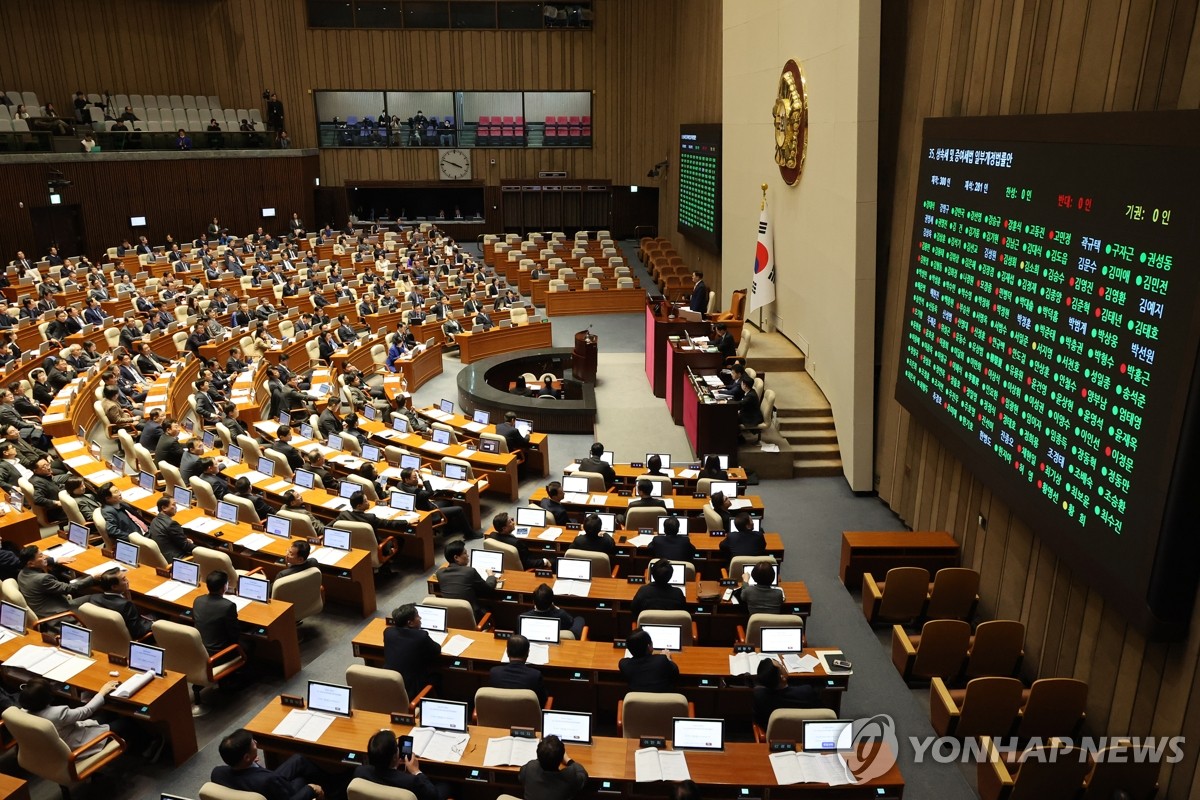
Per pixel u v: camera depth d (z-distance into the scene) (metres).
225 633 8.47
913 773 7.69
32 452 13.72
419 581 11.30
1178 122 5.97
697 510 11.48
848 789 6.21
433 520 11.86
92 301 21.94
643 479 11.28
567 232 40.56
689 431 15.79
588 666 7.82
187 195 33.03
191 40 36.19
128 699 7.27
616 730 8.26
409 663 7.69
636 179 39.38
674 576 9.28
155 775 7.48
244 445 13.69
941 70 10.98
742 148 21.62
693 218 28.88
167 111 34.56
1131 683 6.96
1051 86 8.23
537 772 5.86
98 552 9.97
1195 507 5.93
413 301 25.28
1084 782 6.56
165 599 8.99
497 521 9.91
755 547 9.92
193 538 10.86
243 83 37.03
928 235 10.73
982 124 9.13
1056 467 7.63
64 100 33.47
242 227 35.06
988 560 9.77
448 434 14.59
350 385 17.72
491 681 7.31
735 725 8.17
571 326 26.48
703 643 9.31
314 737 6.65
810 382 16.50
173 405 16.98
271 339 21.27
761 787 6.20
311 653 9.56
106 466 12.98
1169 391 6.02
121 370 17.73
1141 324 6.39
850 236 13.45
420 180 39.06
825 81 14.75
